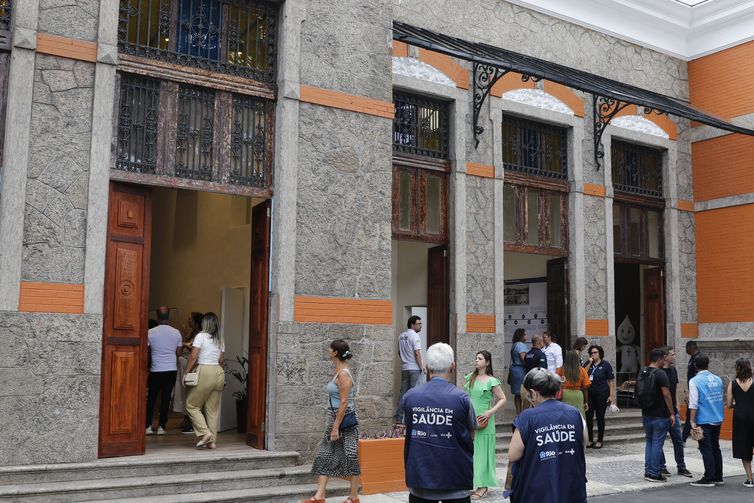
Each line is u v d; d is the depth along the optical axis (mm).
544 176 14117
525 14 13977
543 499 4504
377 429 9547
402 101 12414
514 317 16578
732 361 15133
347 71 9883
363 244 9758
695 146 16328
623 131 15258
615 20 15258
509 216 13594
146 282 8555
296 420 9000
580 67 14648
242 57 9492
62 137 7922
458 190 12633
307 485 8398
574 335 14016
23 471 7246
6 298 7438
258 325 9422
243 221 14273
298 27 9555
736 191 15500
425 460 5156
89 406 7766
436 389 5301
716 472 9625
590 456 11734
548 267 14633
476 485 8438
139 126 8664
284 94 9367
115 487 7398
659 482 9633
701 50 16203
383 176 10039
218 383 9180
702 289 15953
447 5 12953
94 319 7867
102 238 8016
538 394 4805
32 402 7469
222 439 10234
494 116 13250
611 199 14797
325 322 9336
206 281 15234
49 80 7906
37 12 7867
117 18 8344
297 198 9336
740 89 15438
